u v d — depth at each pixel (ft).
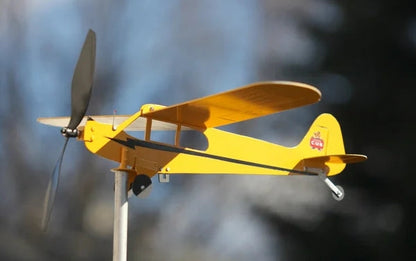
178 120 19.13
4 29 47.93
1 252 44.47
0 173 46.11
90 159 47.26
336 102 46.21
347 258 45.06
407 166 45.21
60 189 46.42
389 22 46.34
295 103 16.05
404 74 46.11
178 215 46.65
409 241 44.73
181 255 45.83
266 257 45.83
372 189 45.75
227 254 46.06
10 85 47.34
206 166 19.89
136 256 45.27
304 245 45.70
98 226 46.21
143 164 18.28
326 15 47.47
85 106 17.06
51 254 45.34
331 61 46.78
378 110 45.80
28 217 45.93
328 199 46.06
